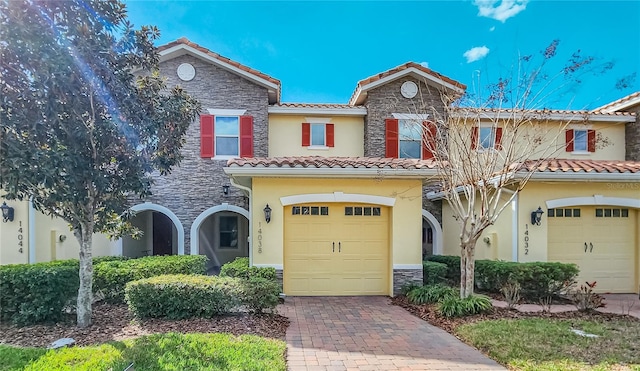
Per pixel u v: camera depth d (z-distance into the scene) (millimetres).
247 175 10695
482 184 9508
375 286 11531
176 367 5102
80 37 6930
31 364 5016
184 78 16203
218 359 5496
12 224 13609
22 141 6715
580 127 17438
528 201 11641
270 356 5887
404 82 17375
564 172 10969
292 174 10711
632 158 17516
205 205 15914
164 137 8234
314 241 11453
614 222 12055
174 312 8039
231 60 16172
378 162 11164
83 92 7184
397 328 8000
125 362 5055
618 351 6340
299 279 11375
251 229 11094
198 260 12516
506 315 8742
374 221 11633
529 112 10258
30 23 6590
